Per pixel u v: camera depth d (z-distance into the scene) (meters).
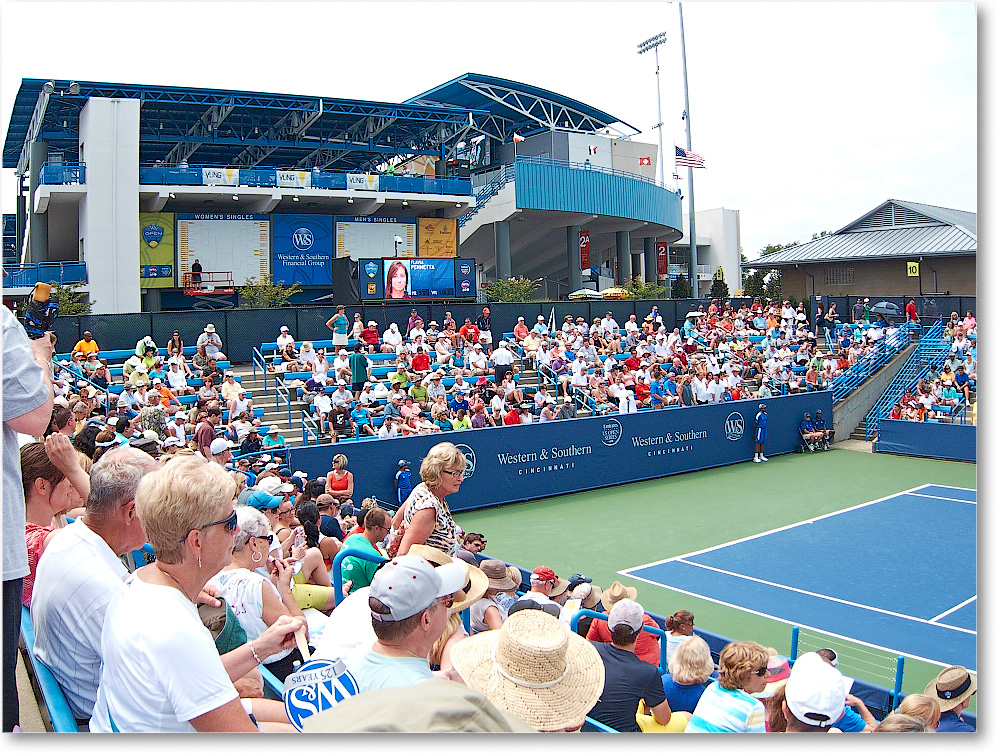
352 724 1.80
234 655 3.39
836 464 24.55
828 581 13.96
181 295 34.12
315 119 34.97
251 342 24.30
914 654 11.01
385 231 37.69
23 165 36.06
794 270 44.94
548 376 26.00
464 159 45.34
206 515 2.95
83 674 3.64
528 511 18.84
